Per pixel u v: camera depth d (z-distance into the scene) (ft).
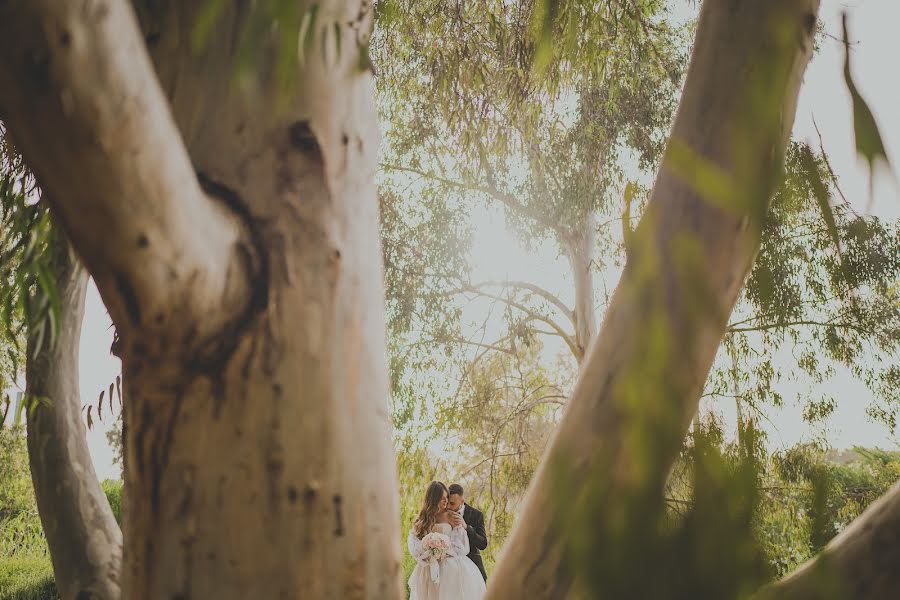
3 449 31.99
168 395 3.16
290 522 3.20
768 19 2.60
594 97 23.20
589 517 1.32
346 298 3.46
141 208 2.50
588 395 2.71
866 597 2.34
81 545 6.06
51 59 2.11
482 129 17.39
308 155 3.44
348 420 3.37
